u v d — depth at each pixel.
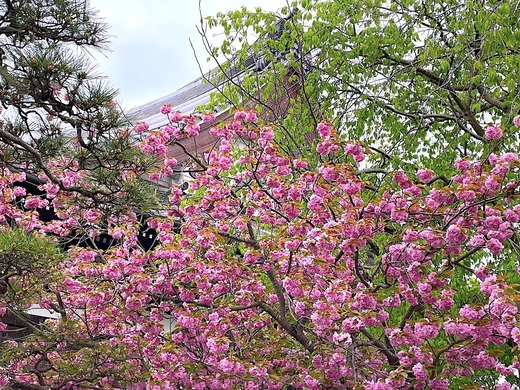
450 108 7.74
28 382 6.72
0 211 6.97
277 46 8.66
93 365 6.33
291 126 8.39
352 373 5.64
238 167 7.64
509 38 6.47
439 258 6.48
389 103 8.59
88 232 7.63
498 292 4.72
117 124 5.27
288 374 6.19
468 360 5.34
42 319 8.53
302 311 5.66
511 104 6.73
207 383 5.83
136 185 5.72
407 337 5.30
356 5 8.32
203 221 6.71
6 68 5.06
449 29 7.85
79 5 5.33
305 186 6.08
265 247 6.39
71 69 5.04
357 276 5.88
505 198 5.34
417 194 5.80
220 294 6.42
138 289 6.11
